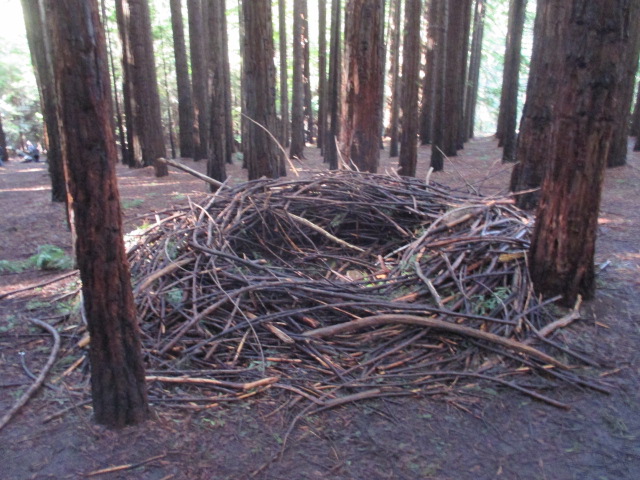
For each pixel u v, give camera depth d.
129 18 15.01
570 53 4.42
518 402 3.58
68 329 4.53
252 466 2.93
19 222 9.36
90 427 3.22
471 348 4.12
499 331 4.25
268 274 5.08
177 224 5.74
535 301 4.69
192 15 17.97
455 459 3.03
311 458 3.01
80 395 3.58
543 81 8.59
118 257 2.94
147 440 3.11
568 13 4.41
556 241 4.68
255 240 5.94
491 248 5.18
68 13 2.49
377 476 2.88
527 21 30.05
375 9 8.16
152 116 15.11
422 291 4.66
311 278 5.21
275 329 4.15
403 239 6.06
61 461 2.95
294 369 3.88
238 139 28.30
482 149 21.03
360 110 8.52
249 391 3.58
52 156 11.07
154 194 12.32
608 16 4.25
